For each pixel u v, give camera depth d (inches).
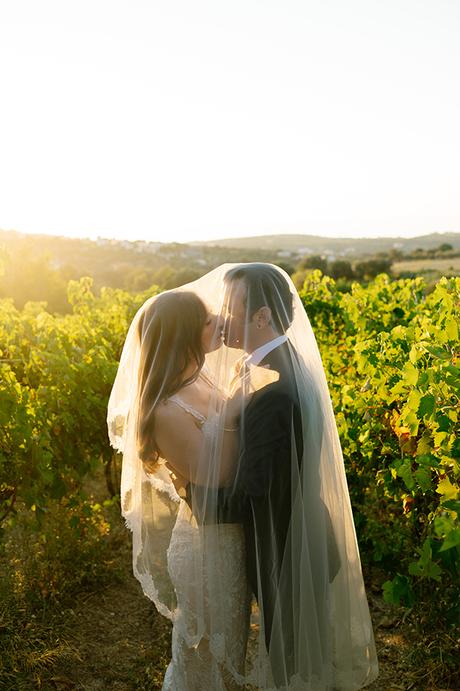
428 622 129.2
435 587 126.9
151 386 97.7
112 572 173.0
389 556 140.3
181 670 100.7
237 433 95.3
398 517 146.6
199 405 96.9
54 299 1390.3
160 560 104.7
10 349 186.2
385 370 139.4
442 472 107.5
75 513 173.2
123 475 106.5
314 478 96.7
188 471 96.6
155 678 130.6
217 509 95.0
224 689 99.7
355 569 105.3
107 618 155.9
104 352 190.1
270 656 96.5
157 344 97.7
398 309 237.6
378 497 157.6
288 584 94.7
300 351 102.8
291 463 93.4
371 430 143.3
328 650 98.6
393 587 109.7
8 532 190.1
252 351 97.8
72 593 163.2
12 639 131.8
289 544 94.7
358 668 104.0
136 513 104.7
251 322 97.9
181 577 98.4
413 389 111.2
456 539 78.8
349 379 195.3
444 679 125.3
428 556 99.3
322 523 97.3
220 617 96.4
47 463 145.6
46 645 134.8
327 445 102.8
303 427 95.1
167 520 104.8
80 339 211.2
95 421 182.5
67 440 173.9
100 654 141.0
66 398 170.6
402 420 122.8
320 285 305.0
